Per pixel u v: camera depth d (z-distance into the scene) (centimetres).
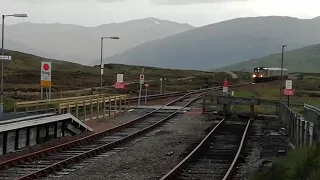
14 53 16512
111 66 16375
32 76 10056
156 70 16088
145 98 5106
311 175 1246
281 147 2348
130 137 2555
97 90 6862
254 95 6856
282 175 1363
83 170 1667
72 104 2870
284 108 3409
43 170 1566
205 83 10250
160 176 1574
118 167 1739
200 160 1934
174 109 4481
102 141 2430
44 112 2780
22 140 2172
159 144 2380
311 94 7625
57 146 2069
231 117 3950
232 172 1670
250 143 2498
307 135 1939
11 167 1692
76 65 16800
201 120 3672
